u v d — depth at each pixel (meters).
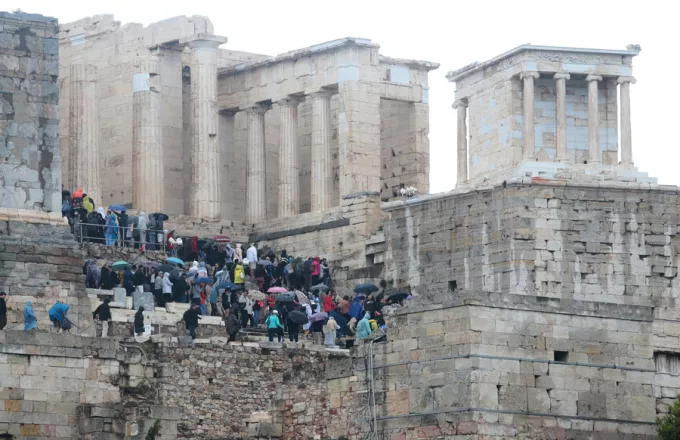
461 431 101.75
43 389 99.50
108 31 154.75
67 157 152.25
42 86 119.25
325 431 106.94
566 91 136.38
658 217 131.25
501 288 130.50
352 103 148.12
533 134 135.38
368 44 149.00
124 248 131.38
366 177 147.88
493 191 131.50
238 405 112.75
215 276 129.12
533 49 135.25
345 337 122.44
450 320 103.12
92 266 122.06
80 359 100.62
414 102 152.75
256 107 154.00
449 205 134.00
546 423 103.31
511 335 103.38
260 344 114.38
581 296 129.88
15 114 118.50
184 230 147.12
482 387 102.12
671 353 107.62
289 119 152.00
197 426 111.38
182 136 155.12
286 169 151.62
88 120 148.12
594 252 130.38
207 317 120.69
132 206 150.50
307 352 115.44
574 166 134.88
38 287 115.56
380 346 105.31
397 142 153.62
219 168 151.75
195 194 150.00
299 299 125.88
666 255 131.12
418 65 153.12
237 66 154.88
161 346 111.69
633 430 105.31
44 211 118.38
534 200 130.38
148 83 151.12
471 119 140.25
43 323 115.00
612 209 130.88
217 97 153.00
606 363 105.31
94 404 100.12
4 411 98.44
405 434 103.62
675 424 104.12
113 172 153.62
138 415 99.75
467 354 102.31
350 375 106.31
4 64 118.56
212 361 112.69
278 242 147.00
